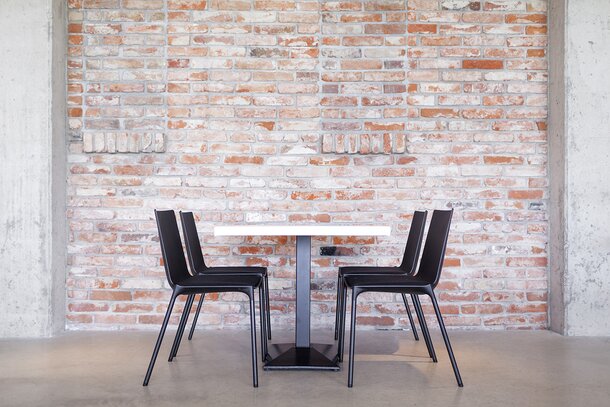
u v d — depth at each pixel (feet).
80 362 10.44
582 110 12.73
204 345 11.80
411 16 13.57
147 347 11.60
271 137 13.52
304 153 13.51
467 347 11.64
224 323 13.42
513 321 13.50
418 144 13.51
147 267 13.43
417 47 13.56
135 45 13.50
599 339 12.40
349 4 13.57
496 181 13.53
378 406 8.05
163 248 9.28
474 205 13.51
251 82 13.55
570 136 12.72
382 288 9.23
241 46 13.56
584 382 9.20
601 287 12.73
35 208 12.55
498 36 13.61
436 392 8.69
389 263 13.46
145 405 8.11
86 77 13.46
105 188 13.44
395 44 13.56
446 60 13.58
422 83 13.56
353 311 9.09
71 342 12.06
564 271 12.75
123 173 13.46
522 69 13.60
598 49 12.75
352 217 13.47
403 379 9.37
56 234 12.87
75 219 13.42
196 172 13.50
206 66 13.53
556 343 12.00
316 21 13.57
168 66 13.51
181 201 13.47
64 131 13.33
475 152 13.55
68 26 13.46
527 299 13.50
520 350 11.38
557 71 13.10
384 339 12.37
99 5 13.47
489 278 13.50
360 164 13.51
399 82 13.56
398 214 13.50
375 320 13.42
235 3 13.55
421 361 10.52
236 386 9.00
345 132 13.52
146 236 13.44
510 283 13.51
